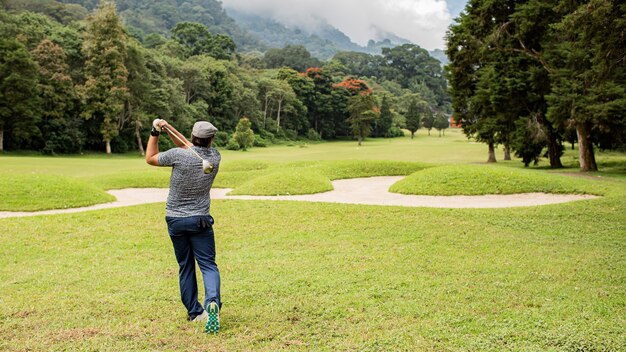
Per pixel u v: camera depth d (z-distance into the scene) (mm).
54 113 50312
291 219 10859
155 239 8953
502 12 28359
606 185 16422
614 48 14898
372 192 16672
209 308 4207
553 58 24859
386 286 5789
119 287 5855
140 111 57094
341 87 102688
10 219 10766
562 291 5570
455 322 4547
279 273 6445
